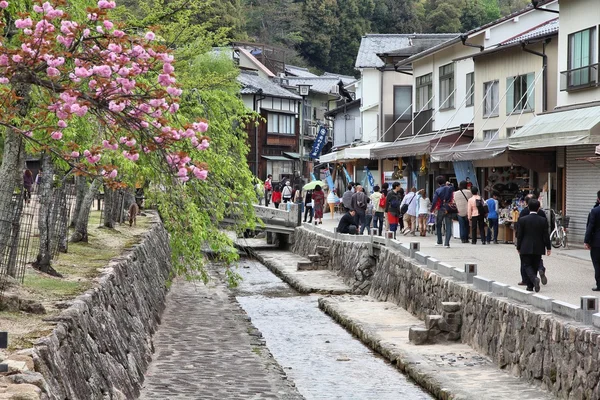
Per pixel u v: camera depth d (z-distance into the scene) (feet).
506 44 102.99
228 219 91.91
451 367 46.21
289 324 67.77
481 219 89.71
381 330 60.13
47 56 26.84
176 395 38.29
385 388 44.78
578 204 84.38
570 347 36.29
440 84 128.88
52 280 40.42
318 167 208.33
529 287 51.57
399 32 276.41
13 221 38.88
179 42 74.49
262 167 223.10
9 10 33.35
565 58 88.22
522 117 100.53
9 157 35.99
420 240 97.25
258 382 42.70
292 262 115.03
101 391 30.17
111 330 37.09
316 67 278.05
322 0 277.85
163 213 61.41
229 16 222.69
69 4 34.78
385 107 156.04
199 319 64.64
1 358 23.17
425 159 118.11
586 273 62.44
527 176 100.07
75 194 84.07
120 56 27.71
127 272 51.31
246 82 216.13
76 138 39.70
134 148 28.86
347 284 89.76
